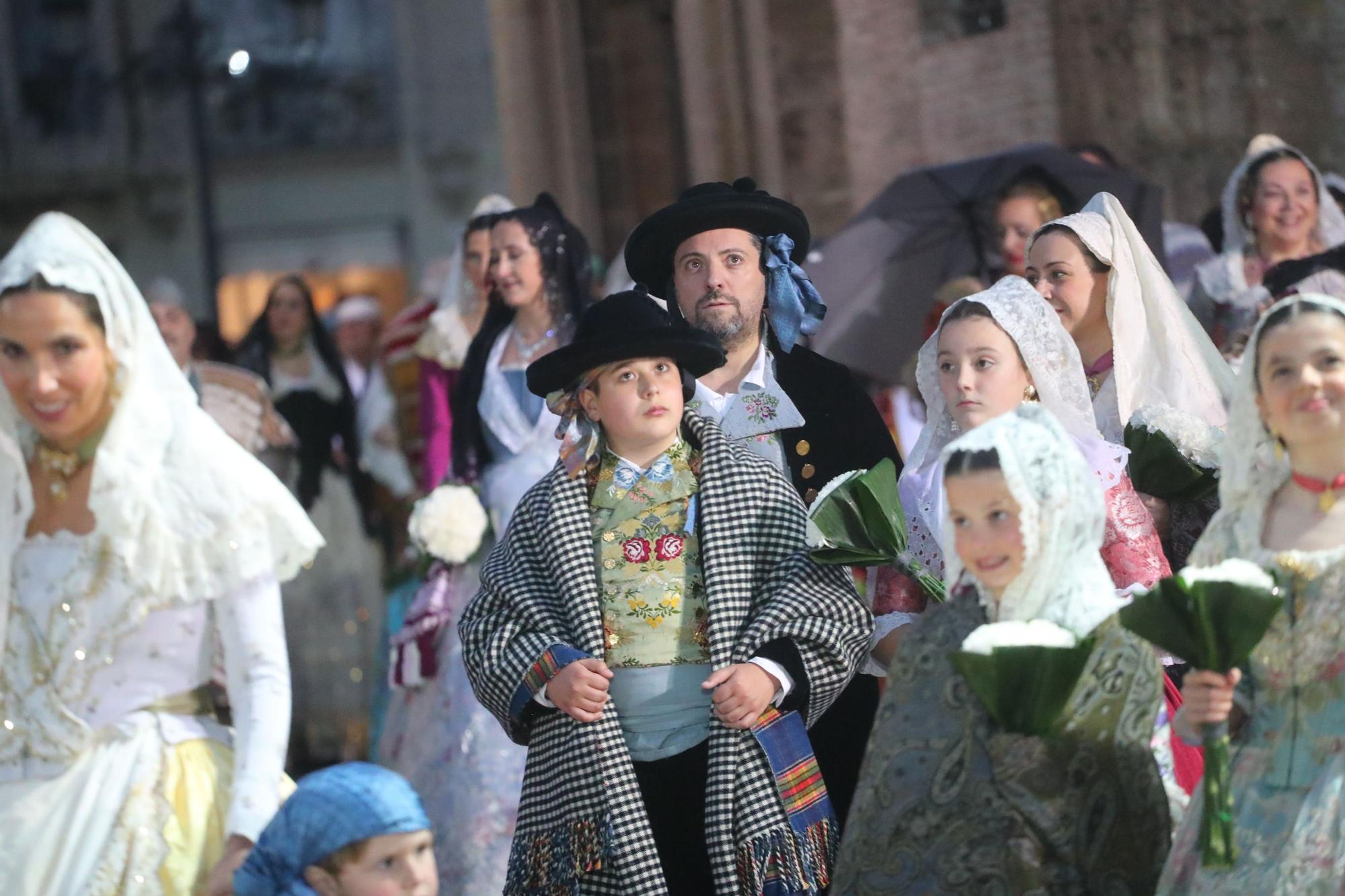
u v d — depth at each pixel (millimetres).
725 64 23188
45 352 8930
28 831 8797
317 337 20312
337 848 7957
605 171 24750
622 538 9586
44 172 54625
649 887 8984
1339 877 7383
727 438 9875
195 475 9078
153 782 8852
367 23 55875
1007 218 14492
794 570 9430
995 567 7938
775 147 23000
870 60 22594
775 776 9117
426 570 13758
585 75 24719
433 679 13539
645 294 9984
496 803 13047
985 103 21562
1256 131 19781
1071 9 20625
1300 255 14430
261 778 8828
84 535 9117
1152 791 8000
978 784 7949
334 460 20172
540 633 9406
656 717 9344
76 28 54625
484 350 14008
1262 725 7887
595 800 9109
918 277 17312
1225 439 8336
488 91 55938
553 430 13766
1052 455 7887
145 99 54781
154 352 9211
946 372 9828
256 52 55250
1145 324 11078
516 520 9859
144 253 55406
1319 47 19625
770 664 9117
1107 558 9344
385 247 56250
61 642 8953
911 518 9961
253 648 9086
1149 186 16125
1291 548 7879
